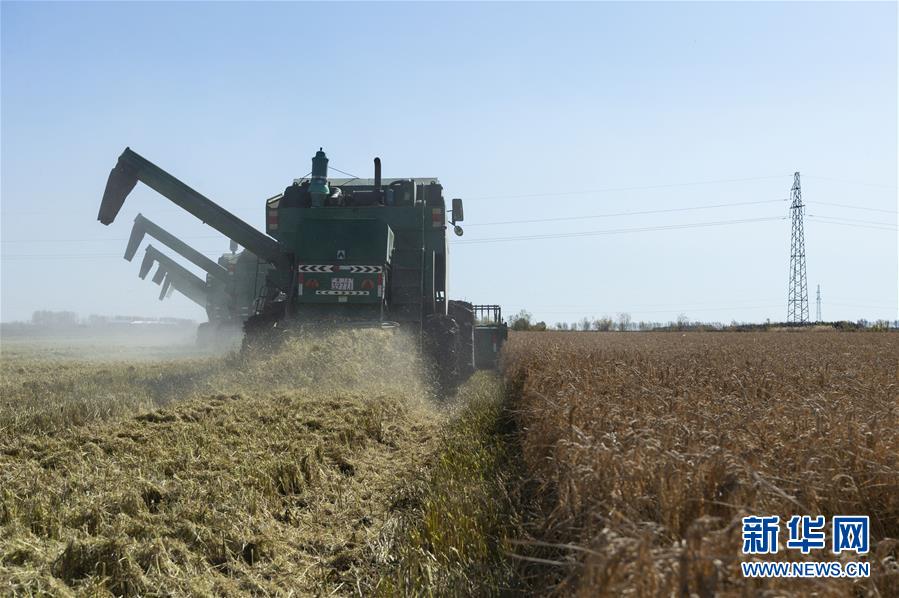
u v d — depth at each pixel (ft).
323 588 17.15
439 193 55.01
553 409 23.98
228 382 39.32
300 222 49.32
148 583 15.87
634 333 183.01
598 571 10.63
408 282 51.98
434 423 37.19
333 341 43.91
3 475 21.68
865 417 21.16
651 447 15.65
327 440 29.37
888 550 13.57
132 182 52.44
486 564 17.20
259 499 21.67
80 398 33.76
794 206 243.81
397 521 20.89
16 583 15.03
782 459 16.88
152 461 24.12
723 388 30.48
